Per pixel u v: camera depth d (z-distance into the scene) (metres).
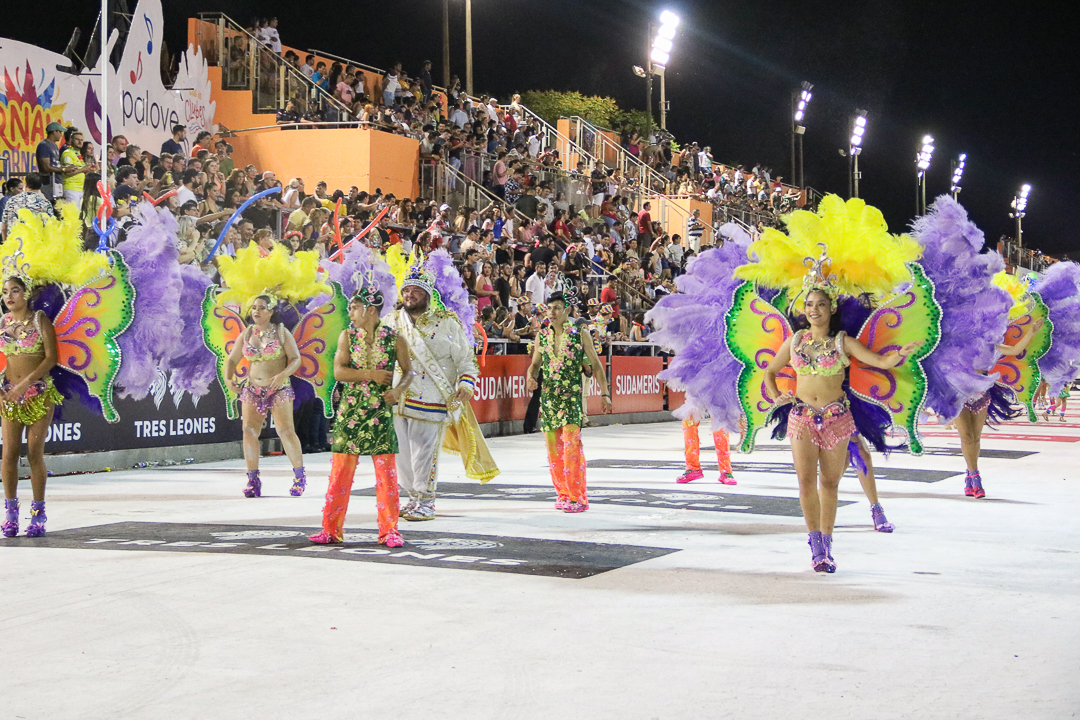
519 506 9.82
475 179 24.80
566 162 31.25
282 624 5.40
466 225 21.12
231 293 10.59
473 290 18.73
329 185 21.20
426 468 8.80
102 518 8.85
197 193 16.59
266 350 10.25
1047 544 7.89
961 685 4.46
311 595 6.02
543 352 9.55
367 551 7.36
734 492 10.92
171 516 8.99
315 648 4.98
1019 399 11.93
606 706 4.20
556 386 9.43
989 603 5.94
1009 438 18.67
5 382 7.91
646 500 10.26
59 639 5.12
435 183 22.61
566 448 9.41
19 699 4.28
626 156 34.44
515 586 6.29
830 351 6.79
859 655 4.90
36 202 12.13
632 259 27.36
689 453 11.70
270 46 23.30
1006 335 11.80
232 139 21.67
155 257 8.62
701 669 4.68
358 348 7.54
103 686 4.44
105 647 5.00
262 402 10.18
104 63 11.48
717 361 7.88
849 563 7.09
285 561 6.98
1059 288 11.91
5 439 7.87
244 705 4.21
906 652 4.95
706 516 9.22
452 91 27.36
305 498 10.25
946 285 7.28
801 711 4.14
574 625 5.41
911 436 7.13
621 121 37.50
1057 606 5.88
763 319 7.40
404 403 8.74
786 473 12.80
